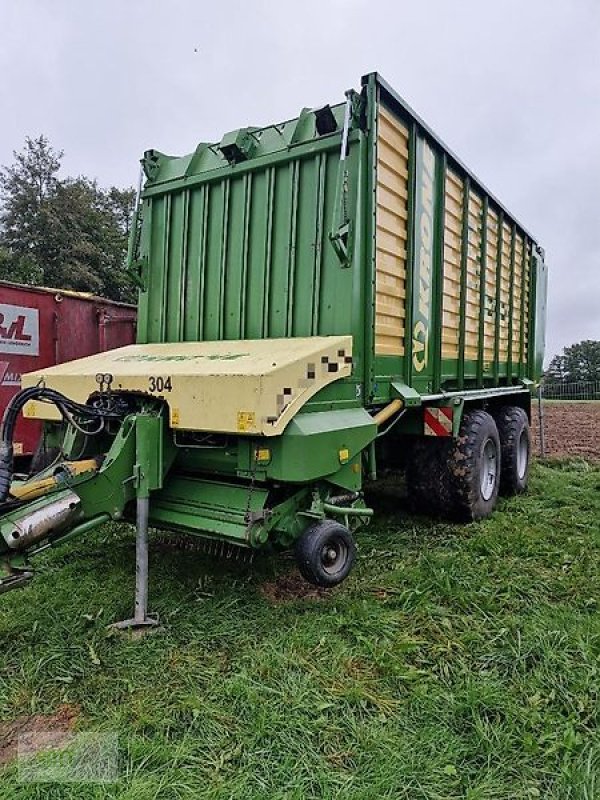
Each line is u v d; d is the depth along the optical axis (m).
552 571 4.10
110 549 4.42
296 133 3.85
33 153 25.80
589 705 2.53
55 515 2.97
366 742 2.28
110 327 6.84
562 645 3.02
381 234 3.89
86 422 3.67
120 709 2.46
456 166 5.09
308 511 3.33
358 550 4.54
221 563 4.11
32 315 6.01
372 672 2.78
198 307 4.41
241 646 2.98
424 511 5.43
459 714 2.47
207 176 4.28
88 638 3.02
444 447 5.22
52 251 24.78
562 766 2.16
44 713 2.47
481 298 5.96
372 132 3.65
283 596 3.64
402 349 4.31
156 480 3.25
